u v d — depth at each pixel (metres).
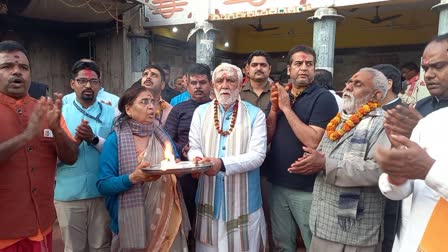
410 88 5.59
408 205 1.62
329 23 6.37
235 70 2.38
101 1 6.77
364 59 10.04
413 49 9.37
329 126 2.18
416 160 1.14
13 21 6.95
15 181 1.76
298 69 2.47
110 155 2.17
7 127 1.77
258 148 2.29
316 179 2.17
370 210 1.96
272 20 10.25
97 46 8.41
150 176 1.95
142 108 2.19
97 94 2.89
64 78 8.14
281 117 2.49
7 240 1.76
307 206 2.40
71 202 2.55
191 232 2.62
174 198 2.20
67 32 8.11
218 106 2.43
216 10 7.43
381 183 1.51
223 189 2.27
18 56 1.80
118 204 2.09
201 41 7.56
